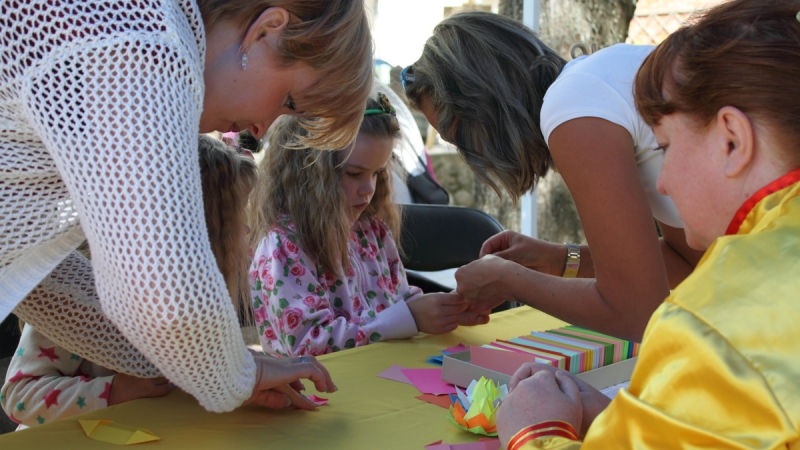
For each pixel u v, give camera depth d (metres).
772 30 0.67
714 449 0.57
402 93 1.58
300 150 1.83
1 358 1.78
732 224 0.70
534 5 3.42
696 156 0.73
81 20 0.78
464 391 1.27
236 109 1.03
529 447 0.78
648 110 0.77
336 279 1.90
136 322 0.83
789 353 0.58
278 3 0.97
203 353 0.87
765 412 0.56
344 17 1.04
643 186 1.25
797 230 0.63
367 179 1.97
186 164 0.82
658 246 1.19
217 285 0.86
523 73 1.38
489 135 1.40
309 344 1.66
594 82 1.19
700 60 0.70
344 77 1.09
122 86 0.78
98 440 1.03
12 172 0.84
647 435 0.62
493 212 5.01
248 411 1.16
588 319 1.27
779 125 0.66
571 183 1.21
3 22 0.79
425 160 3.71
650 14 5.66
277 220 1.83
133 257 0.79
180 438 1.05
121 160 0.77
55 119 0.78
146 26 0.80
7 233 0.86
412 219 2.81
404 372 1.38
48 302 1.18
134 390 1.23
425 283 2.57
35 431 1.06
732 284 0.62
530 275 1.43
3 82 0.80
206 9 0.94
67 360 1.31
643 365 0.65
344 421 1.13
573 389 0.93
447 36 1.45
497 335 1.71
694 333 0.61
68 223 0.91
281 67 1.02
